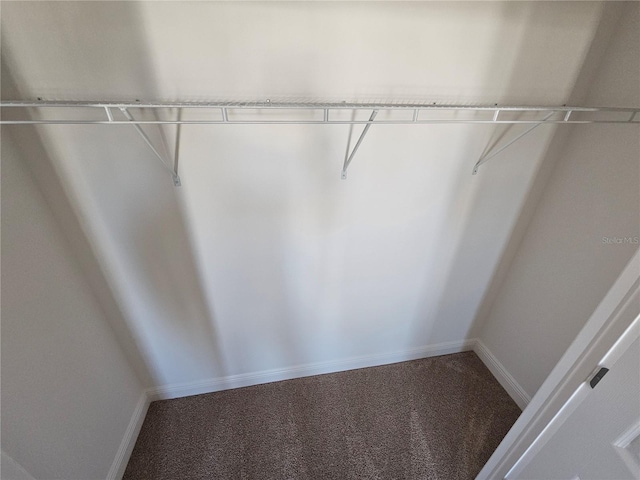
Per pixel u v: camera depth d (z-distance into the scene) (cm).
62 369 101
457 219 142
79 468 106
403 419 158
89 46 84
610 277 115
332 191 122
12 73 84
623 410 66
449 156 124
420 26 97
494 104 115
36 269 94
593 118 117
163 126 98
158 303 133
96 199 106
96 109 93
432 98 110
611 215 113
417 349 188
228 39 89
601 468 71
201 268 128
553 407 85
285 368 173
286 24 90
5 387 79
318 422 156
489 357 184
